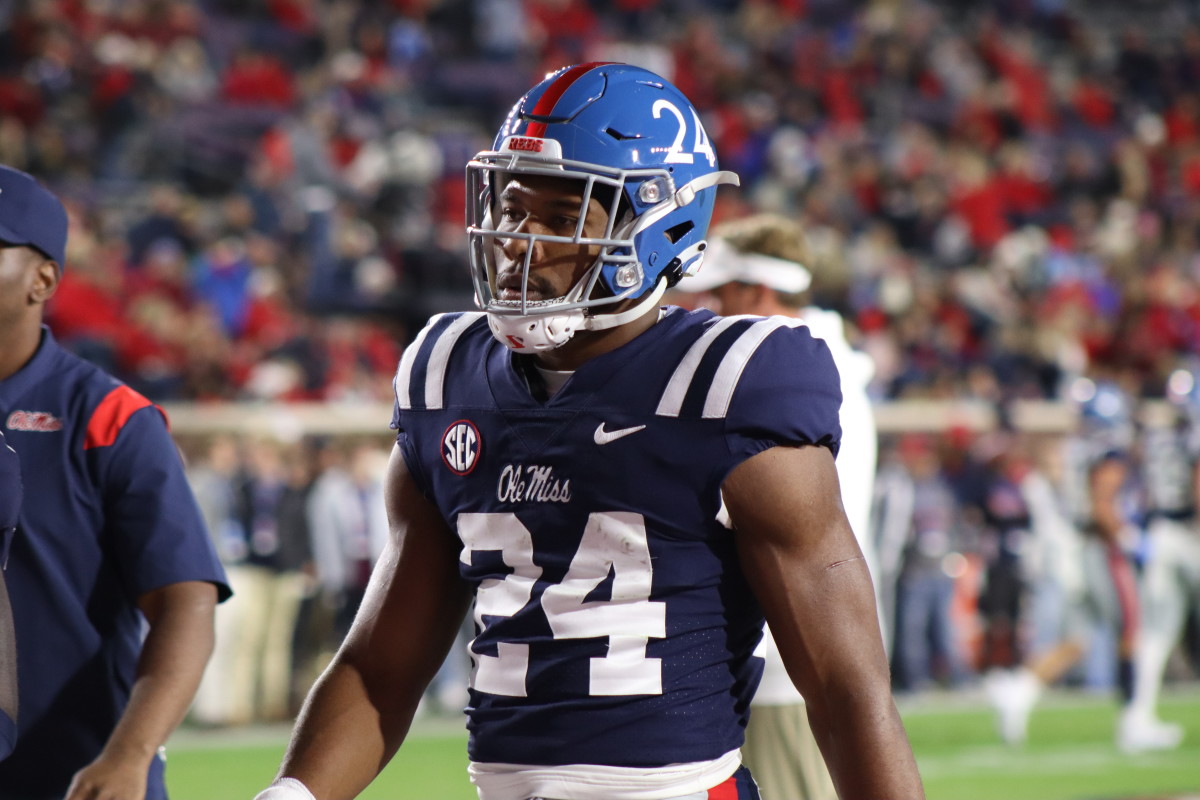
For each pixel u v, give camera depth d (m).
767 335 5.66
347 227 34.50
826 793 8.84
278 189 35.97
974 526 28.28
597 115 5.74
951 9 59.28
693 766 5.61
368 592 6.35
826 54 53.12
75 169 36.69
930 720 25.20
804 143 46.81
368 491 25.30
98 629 7.48
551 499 5.65
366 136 40.31
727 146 46.41
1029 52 58.00
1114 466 23.89
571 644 5.59
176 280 31.25
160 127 39.56
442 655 6.38
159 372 28.03
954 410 30.69
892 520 27.08
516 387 5.82
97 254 30.67
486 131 45.75
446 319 6.36
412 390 6.14
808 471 5.57
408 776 19.66
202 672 7.38
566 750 5.59
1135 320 40.72
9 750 6.23
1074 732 24.25
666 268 5.96
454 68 47.25
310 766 6.09
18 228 7.34
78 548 7.38
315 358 28.84
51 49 39.03
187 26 42.84
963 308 38.75
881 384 33.28
